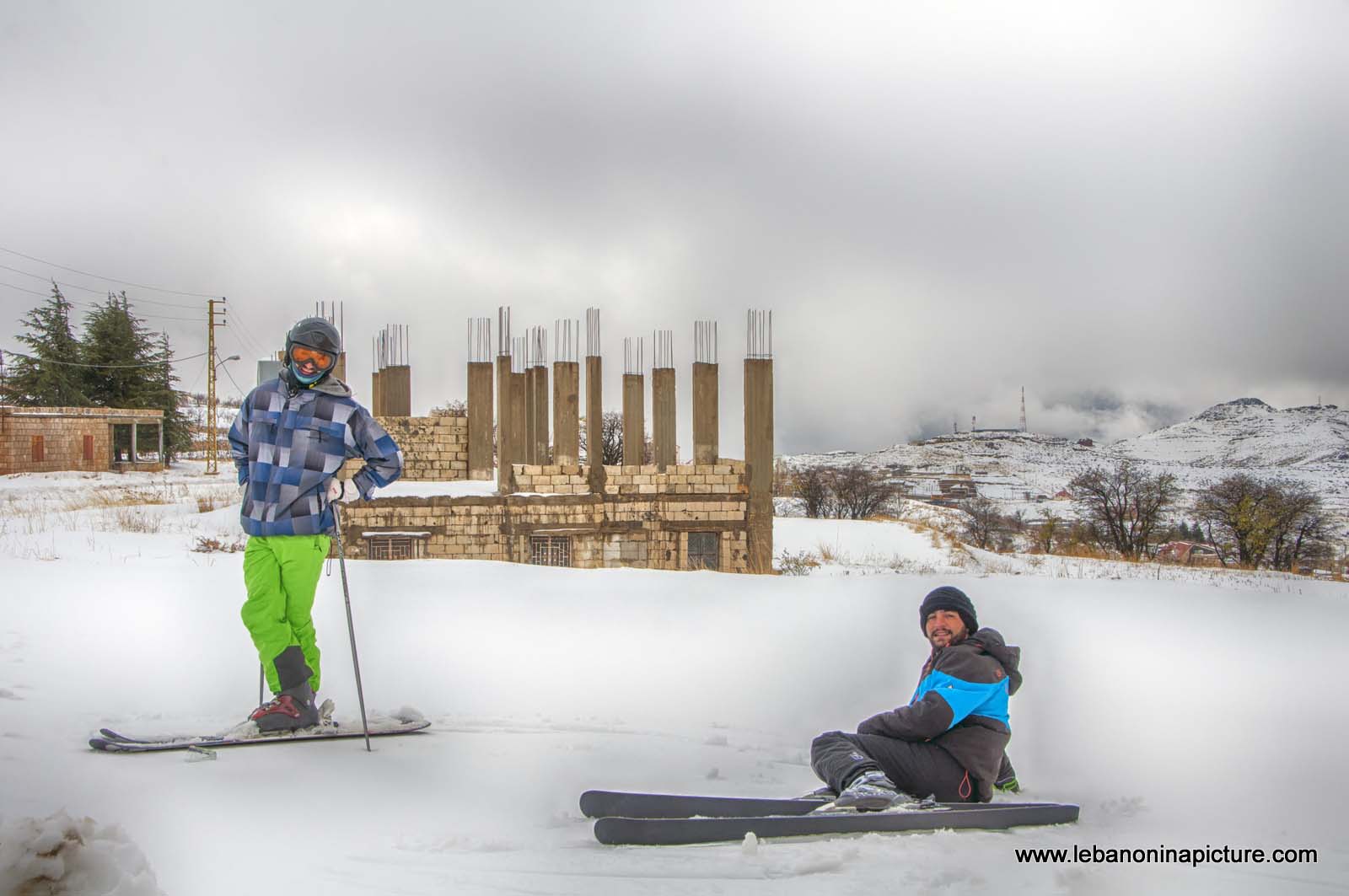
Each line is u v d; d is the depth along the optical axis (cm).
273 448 598
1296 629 1170
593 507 2308
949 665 490
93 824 288
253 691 691
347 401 614
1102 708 752
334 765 519
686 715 694
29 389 6875
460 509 2242
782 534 3631
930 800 470
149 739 543
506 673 808
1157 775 573
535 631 995
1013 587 1447
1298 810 500
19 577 1162
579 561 2303
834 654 929
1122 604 1331
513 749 573
